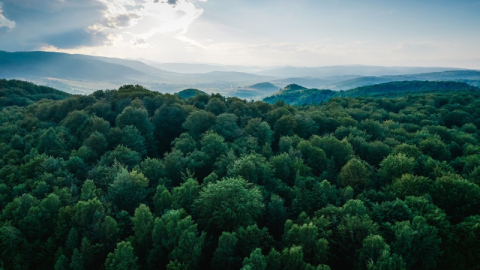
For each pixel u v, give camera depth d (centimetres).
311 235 3806
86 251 3703
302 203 5044
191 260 3609
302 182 5606
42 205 4503
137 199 5116
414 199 4769
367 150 8294
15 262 3869
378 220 4484
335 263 4106
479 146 8519
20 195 5284
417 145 8744
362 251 3659
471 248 4050
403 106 16825
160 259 3850
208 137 7538
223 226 4234
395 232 3938
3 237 3988
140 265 3609
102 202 4719
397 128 10762
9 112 11644
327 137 8525
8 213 4569
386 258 3306
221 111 11688
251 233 3897
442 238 4228
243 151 7475
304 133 10181
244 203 4244
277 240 4622
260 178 6012
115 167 5894
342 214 4456
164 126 10300
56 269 3500
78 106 10575
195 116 9300
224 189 4359
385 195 5428
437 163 6562
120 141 7900
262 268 3231
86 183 5116
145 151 7994
